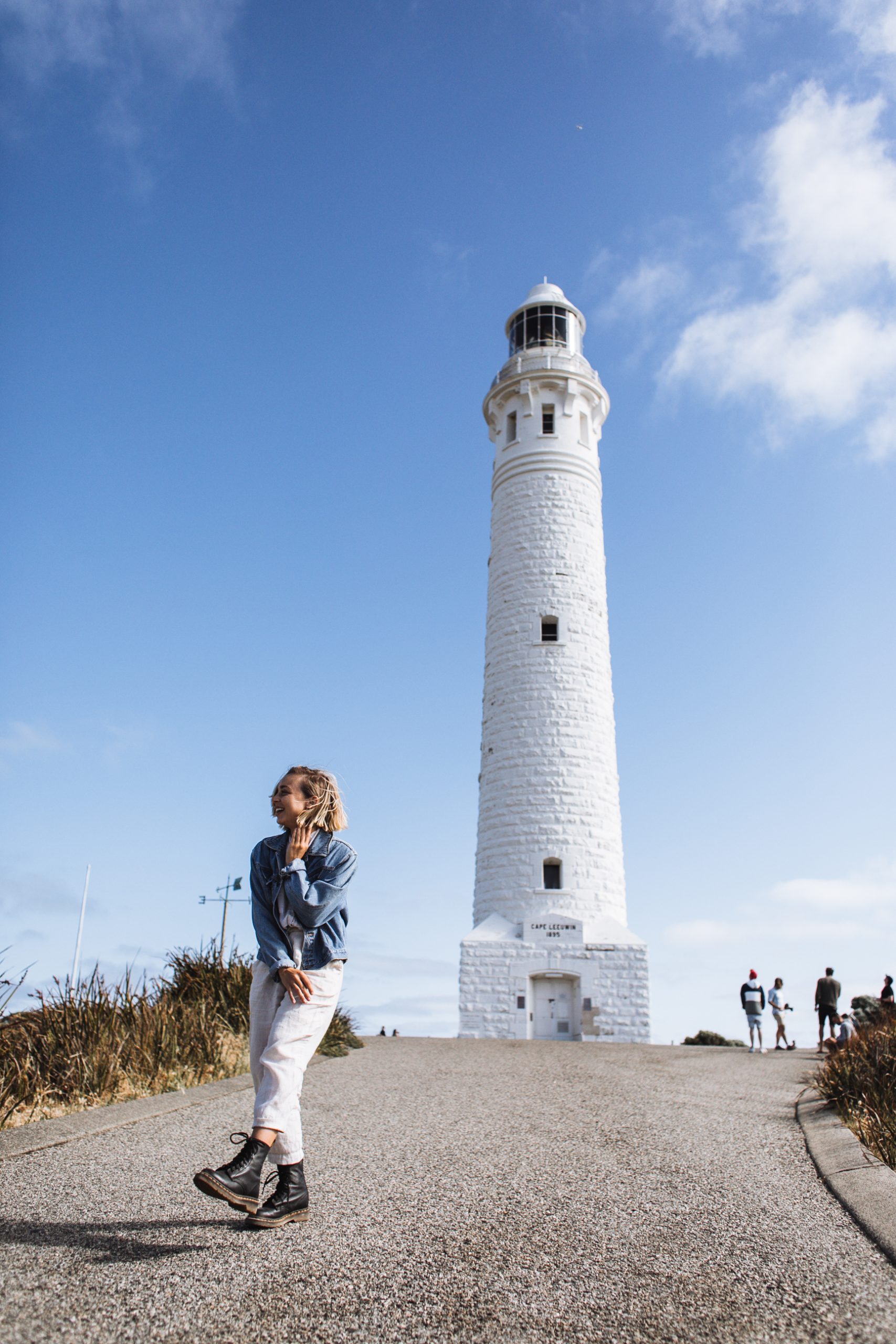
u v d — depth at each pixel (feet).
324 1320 14.03
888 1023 55.77
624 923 105.40
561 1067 50.90
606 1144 27.84
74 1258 15.97
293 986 18.62
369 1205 19.94
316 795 19.65
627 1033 97.66
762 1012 76.54
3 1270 15.23
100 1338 13.14
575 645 112.78
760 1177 23.79
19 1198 19.47
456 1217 19.30
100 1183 20.92
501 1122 31.17
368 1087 38.63
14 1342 12.81
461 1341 13.51
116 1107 29.89
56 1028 34.88
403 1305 14.67
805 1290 15.64
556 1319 14.34
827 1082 37.32
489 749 112.16
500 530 120.88
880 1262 17.08
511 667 112.78
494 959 100.37
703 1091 42.19
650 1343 13.60
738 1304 15.02
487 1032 98.48
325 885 19.11
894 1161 24.44
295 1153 18.40
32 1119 28.84
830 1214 20.27
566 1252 17.35
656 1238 18.25
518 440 122.62
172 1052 37.29
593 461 123.85
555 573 115.34
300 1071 18.56
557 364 123.13
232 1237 17.43
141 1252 16.47
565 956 99.96
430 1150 25.99
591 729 109.91
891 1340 13.74
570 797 106.32
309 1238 17.54
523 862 104.58
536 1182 22.50
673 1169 24.57
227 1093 33.96
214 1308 14.29
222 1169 17.20
